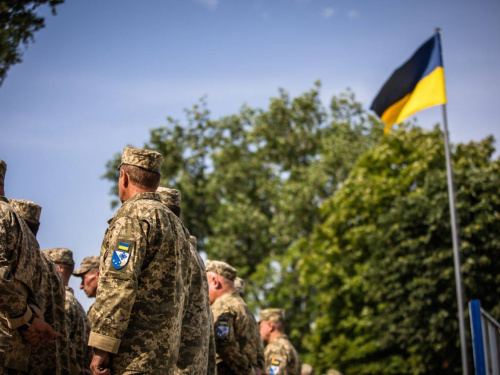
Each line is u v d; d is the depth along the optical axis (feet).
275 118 140.26
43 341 14.39
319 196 125.70
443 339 83.97
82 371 20.63
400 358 92.27
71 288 22.21
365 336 97.45
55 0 21.16
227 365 21.61
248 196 137.08
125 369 12.96
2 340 13.47
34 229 18.03
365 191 101.86
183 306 14.39
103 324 12.82
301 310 122.42
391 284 86.74
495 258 83.71
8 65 20.06
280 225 124.98
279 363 31.65
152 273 13.67
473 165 105.40
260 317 33.14
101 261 13.46
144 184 14.89
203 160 136.77
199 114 137.49
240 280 27.25
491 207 83.56
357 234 100.32
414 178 99.71
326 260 105.81
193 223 131.64
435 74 63.41
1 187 15.12
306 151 140.97
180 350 15.39
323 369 103.14
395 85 64.75
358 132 137.39
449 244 84.12
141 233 13.62
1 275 13.33
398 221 87.15
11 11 20.08
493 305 83.25
